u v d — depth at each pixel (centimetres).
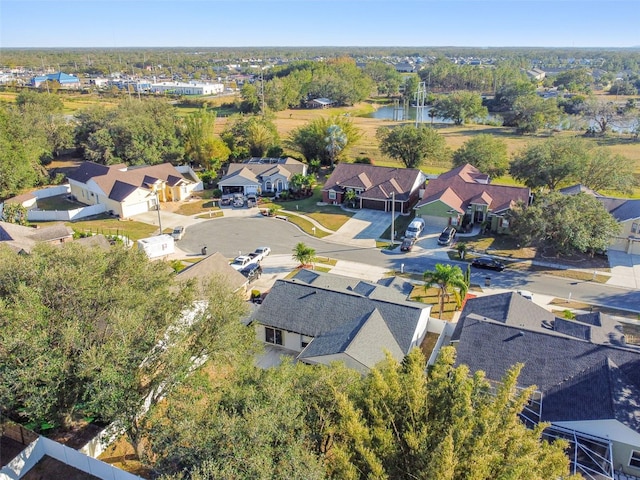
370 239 5341
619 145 10231
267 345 3381
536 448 1580
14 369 1881
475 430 1559
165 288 2462
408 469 1552
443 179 6184
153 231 5647
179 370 2066
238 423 1541
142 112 9219
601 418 2203
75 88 19688
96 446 2300
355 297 3300
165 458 1569
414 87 19288
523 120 12606
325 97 17688
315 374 1894
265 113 11362
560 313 3734
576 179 6131
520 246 4931
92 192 6562
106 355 1931
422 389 1778
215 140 8338
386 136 8400
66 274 2136
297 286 3491
